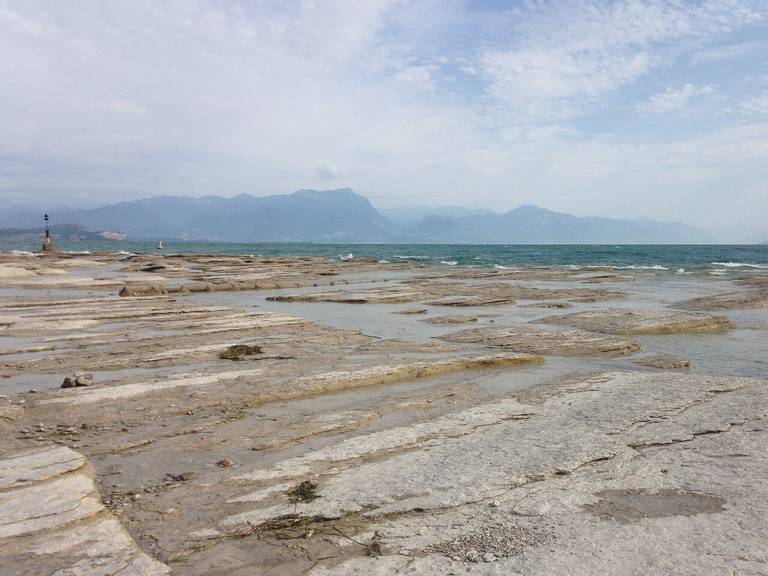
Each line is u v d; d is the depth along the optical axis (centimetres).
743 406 999
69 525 593
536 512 606
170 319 2158
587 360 1530
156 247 18175
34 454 796
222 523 611
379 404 1091
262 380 1241
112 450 855
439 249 17100
